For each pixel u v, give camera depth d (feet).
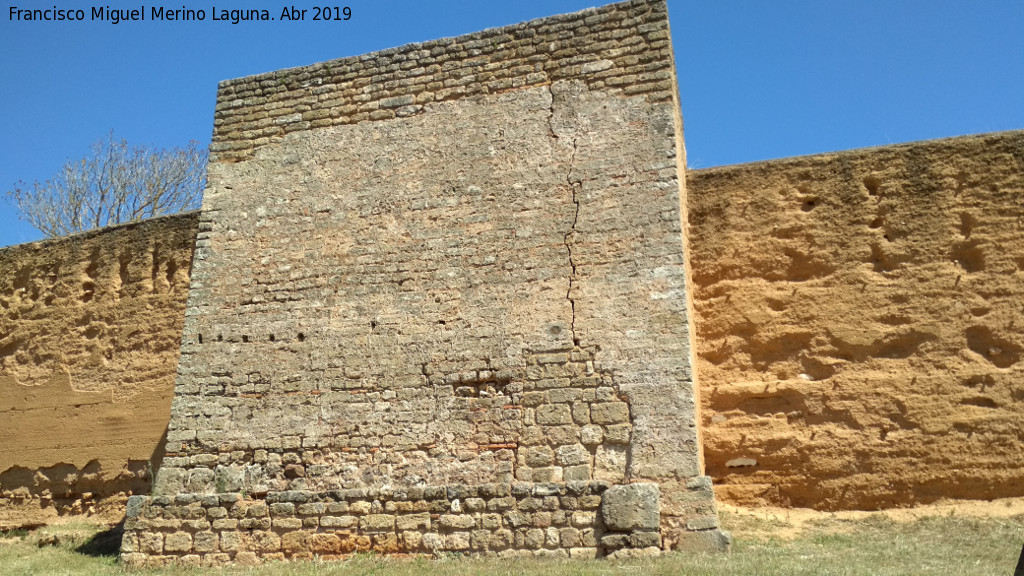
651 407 32.91
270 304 38.52
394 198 38.47
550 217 36.27
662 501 31.91
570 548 32.17
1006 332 36.81
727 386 39.09
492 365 35.09
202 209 40.88
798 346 38.93
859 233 39.32
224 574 32.89
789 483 37.47
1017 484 35.17
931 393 36.86
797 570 27.96
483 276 36.29
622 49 37.68
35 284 54.39
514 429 34.17
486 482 33.83
